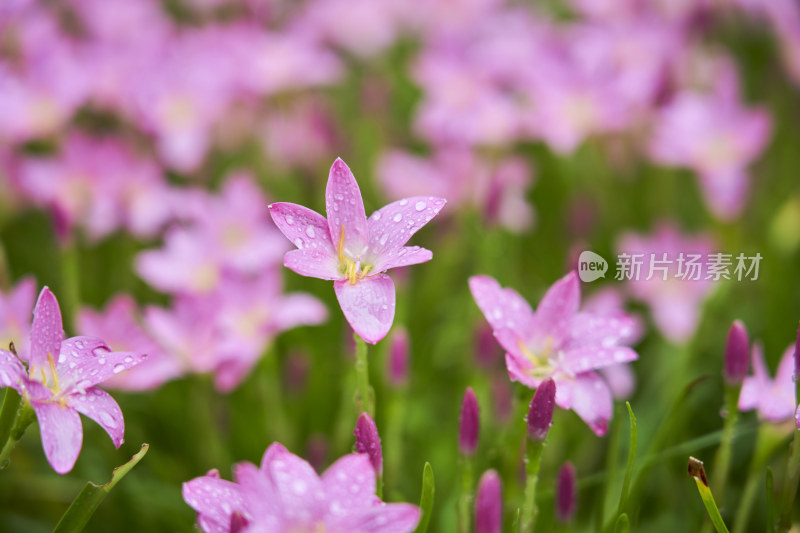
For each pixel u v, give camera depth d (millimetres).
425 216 725
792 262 1020
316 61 1120
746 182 1014
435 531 878
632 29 1145
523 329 751
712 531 793
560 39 1161
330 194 724
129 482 872
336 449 890
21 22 1113
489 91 1084
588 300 971
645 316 1004
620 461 899
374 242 727
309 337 968
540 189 1191
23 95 1010
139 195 1000
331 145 1081
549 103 1033
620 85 1027
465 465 758
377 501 692
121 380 848
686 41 1161
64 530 725
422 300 993
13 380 701
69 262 907
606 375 915
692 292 957
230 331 863
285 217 724
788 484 739
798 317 991
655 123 1048
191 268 937
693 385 776
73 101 1011
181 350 857
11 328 820
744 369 761
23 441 908
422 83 1129
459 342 982
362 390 751
